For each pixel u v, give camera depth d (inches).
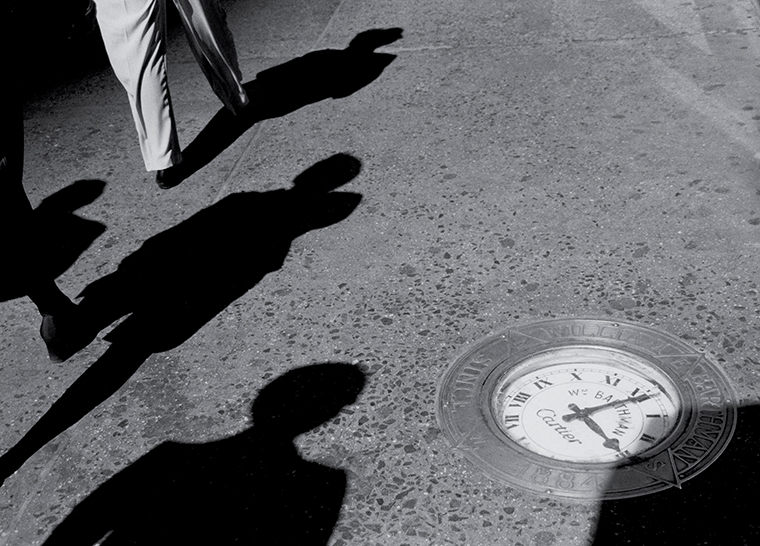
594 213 164.1
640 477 108.7
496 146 191.6
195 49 204.2
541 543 102.4
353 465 117.2
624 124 191.8
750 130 182.2
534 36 241.3
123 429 130.6
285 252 166.6
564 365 128.6
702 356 127.1
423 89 221.9
